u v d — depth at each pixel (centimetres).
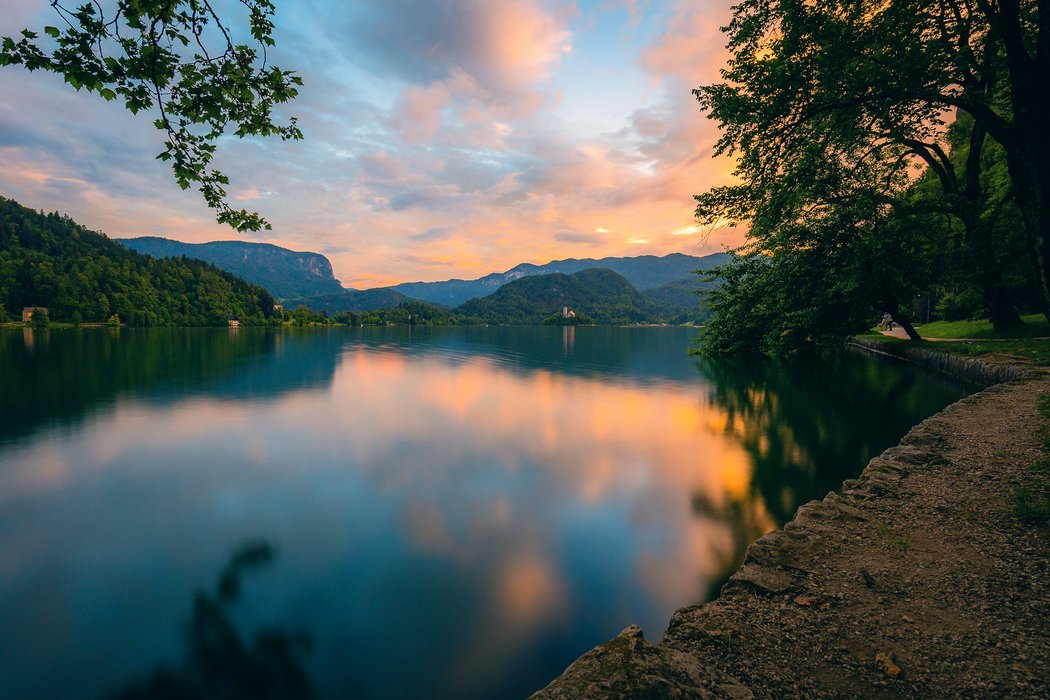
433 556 852
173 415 2102
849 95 1148
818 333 2809
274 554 873
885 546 487
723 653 323
